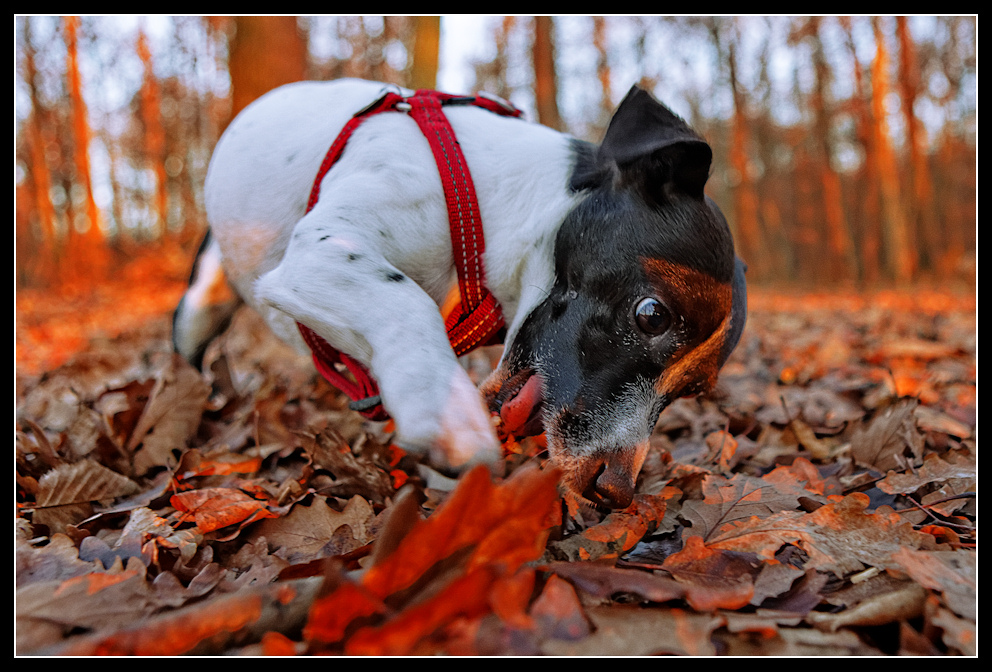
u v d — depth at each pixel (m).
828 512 0.33
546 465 0.36
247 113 0.48
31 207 3.86
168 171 4.93
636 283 0.36
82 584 0.27
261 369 0.92
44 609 0.26
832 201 5.05
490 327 0.42
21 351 1.31
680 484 0.41
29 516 0.38
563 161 0.41
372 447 0.50
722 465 0.47
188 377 0.53
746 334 1.50
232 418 0.61
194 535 0.34
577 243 0.38
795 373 0.93
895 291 3.56
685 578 0.29
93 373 0.98
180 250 4.27
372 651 0.23
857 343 1.23
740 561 0.30
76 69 3.88
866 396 0.73
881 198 5.39
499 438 0.39
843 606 0.27
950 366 0.94
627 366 0.36
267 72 1.48
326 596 0.23
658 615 0.26
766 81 5.06
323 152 0.43
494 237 0.41
